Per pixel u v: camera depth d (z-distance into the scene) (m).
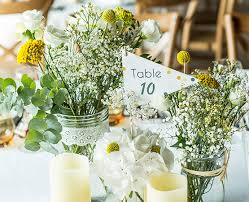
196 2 3.18
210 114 1.00
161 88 1.10
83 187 1.09
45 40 1.11
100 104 1.17
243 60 3.49
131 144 1.05
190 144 1.04
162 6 3.59
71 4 3.71
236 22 2.36
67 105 1.15
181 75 1.08
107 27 1.12
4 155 1.47
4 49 2.46
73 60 1.08
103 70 1.08
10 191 1.30
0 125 1.51
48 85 1.13
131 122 1.09
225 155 1.10
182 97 1.05
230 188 1.29
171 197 0.99
